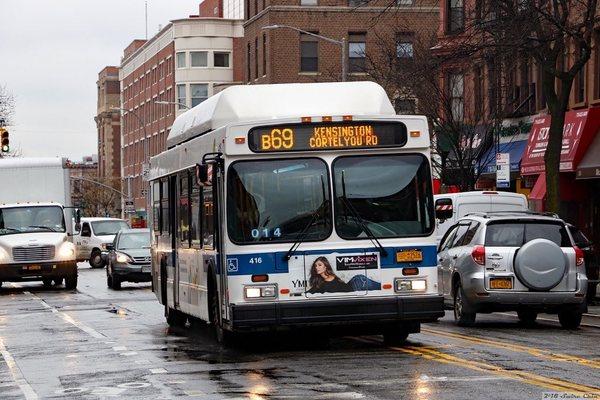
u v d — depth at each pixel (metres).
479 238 39.53
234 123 31.50
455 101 85.31
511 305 38.88
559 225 39.69
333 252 31.30
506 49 58.44
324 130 31.70
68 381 27.05
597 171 68.19
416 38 95.38
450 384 23.92
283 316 30.95
